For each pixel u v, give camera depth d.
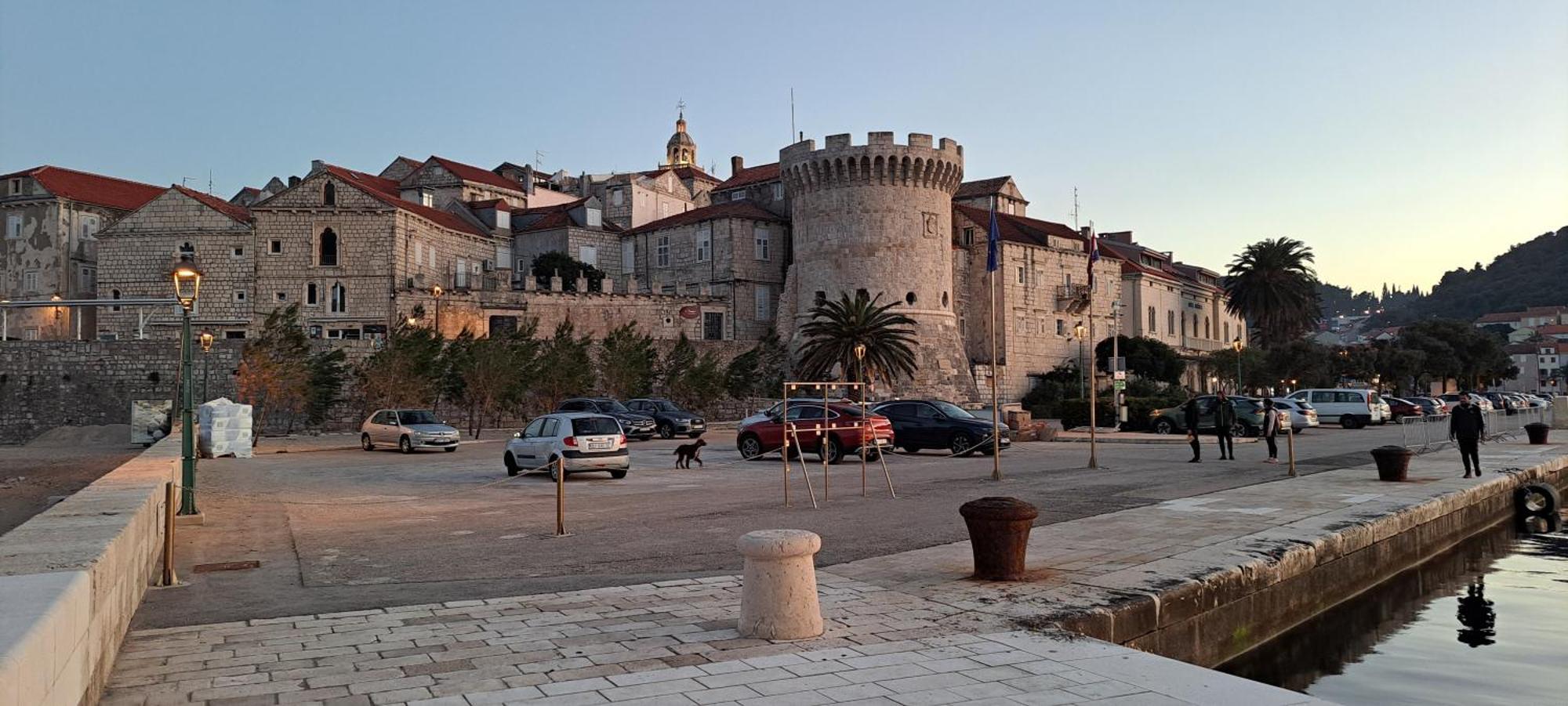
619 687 6.93
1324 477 23.75
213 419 36.38
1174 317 103.00
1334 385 98.38
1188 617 10.59
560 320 74.38
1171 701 6.61
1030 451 35.62
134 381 55.06
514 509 19.16
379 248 68.06
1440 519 18.89
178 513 17.05
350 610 9.84
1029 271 87.56
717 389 64.38
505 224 85.69
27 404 54.69
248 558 13.38
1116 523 15.45
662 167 117.00
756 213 83.00
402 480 26.45
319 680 7.23
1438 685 11.52
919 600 9.83
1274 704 6.54
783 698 6.66
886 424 31.30
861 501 19.53
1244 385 89.38
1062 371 85.69
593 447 25.50
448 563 12.87
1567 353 193.25
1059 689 6.88
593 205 87.38
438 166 89.50
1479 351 121.06
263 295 67.62
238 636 8.60
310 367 51.28
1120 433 47.16
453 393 53.16
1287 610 12.73
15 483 27.86
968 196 96.88
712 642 8.23
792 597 8.38
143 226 68.38
